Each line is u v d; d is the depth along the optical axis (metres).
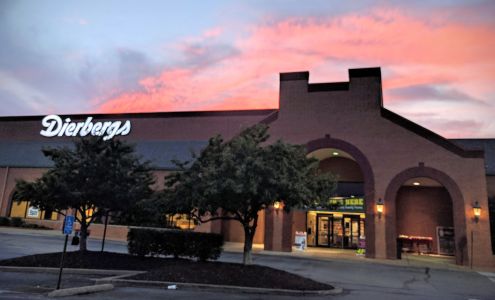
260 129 14.67
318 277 16.05
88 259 14.66
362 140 25.50
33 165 34.25
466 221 22.78
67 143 38.72
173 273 12.58
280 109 27.27
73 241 17.17
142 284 11.74
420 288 14.61
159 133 38.00
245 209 13.80
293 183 12.30
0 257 16.58
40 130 41.41
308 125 26.58
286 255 23.45
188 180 13.02
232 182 11.52
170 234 15.58
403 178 24.36
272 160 12.52
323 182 14.09
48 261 14.28
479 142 31.36
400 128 25.06
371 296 12.23
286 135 26.77
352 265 20.97
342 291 12.82
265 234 25.89
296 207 14.79
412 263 22.30
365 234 24.45
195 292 11.21
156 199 14.46
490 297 13.35
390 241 23.86
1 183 34.44
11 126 42.19
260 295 11.27
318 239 30.12
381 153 25.05
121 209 15.41
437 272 19.83
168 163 31.70
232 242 29.81
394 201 24.25
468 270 20.78
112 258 15.12
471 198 23.02
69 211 31.50
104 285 11.16
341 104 26.38
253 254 23.62
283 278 12.84
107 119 39.91
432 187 29.17
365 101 26.03
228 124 36.56
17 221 32.22
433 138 24.34
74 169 14.65
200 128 37.16
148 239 15.65
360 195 29.23
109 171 14.81
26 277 12.53
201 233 15.58
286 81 27.67
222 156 12.43
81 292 10.46
